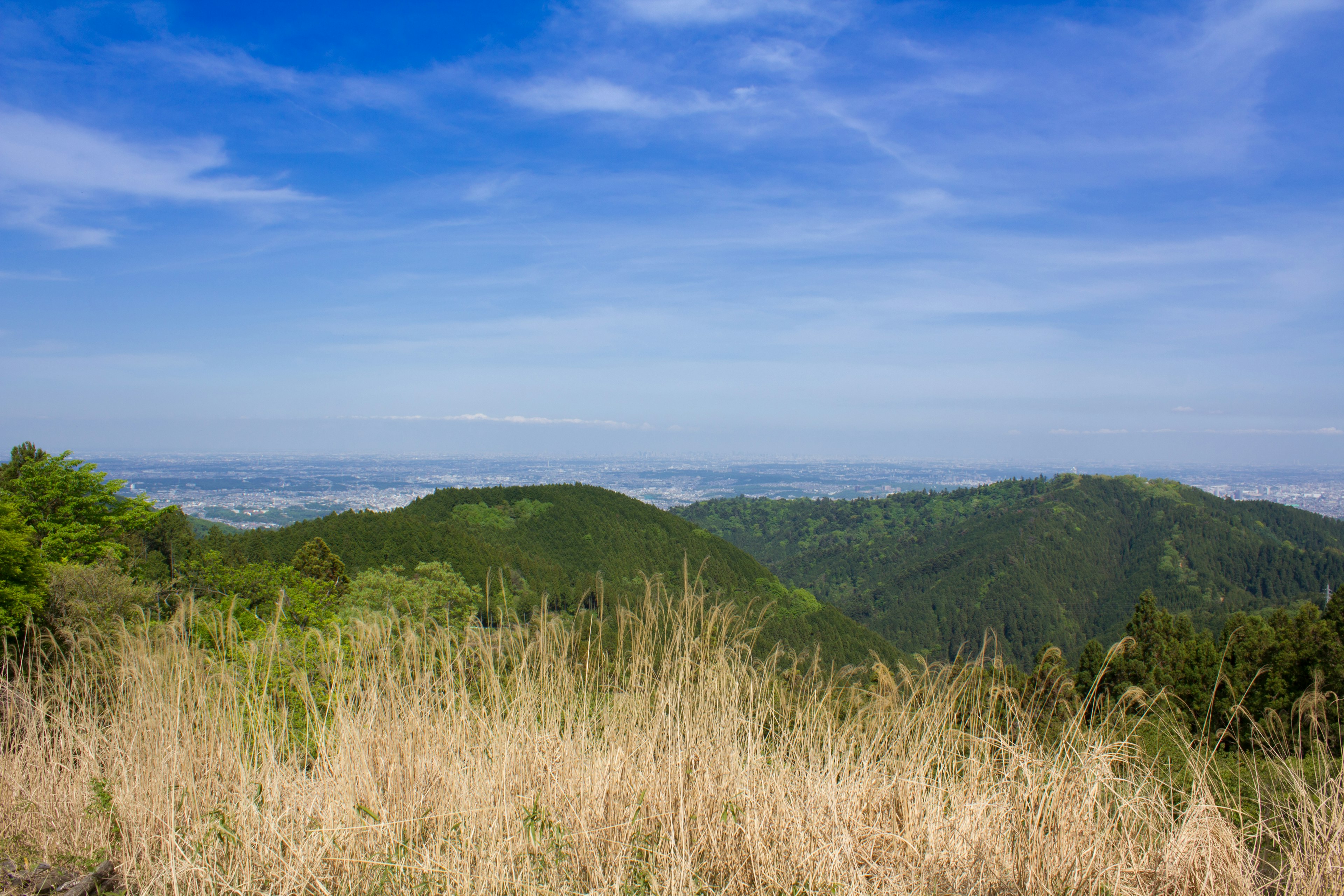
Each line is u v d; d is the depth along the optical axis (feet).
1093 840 9.09
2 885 10.01
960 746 11.46
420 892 8.87
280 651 15.26
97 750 13.92
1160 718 11.32
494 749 11.50
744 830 9.32
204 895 9.24
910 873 8.91
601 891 8.48
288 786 11.09
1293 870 8.41
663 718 11.64
